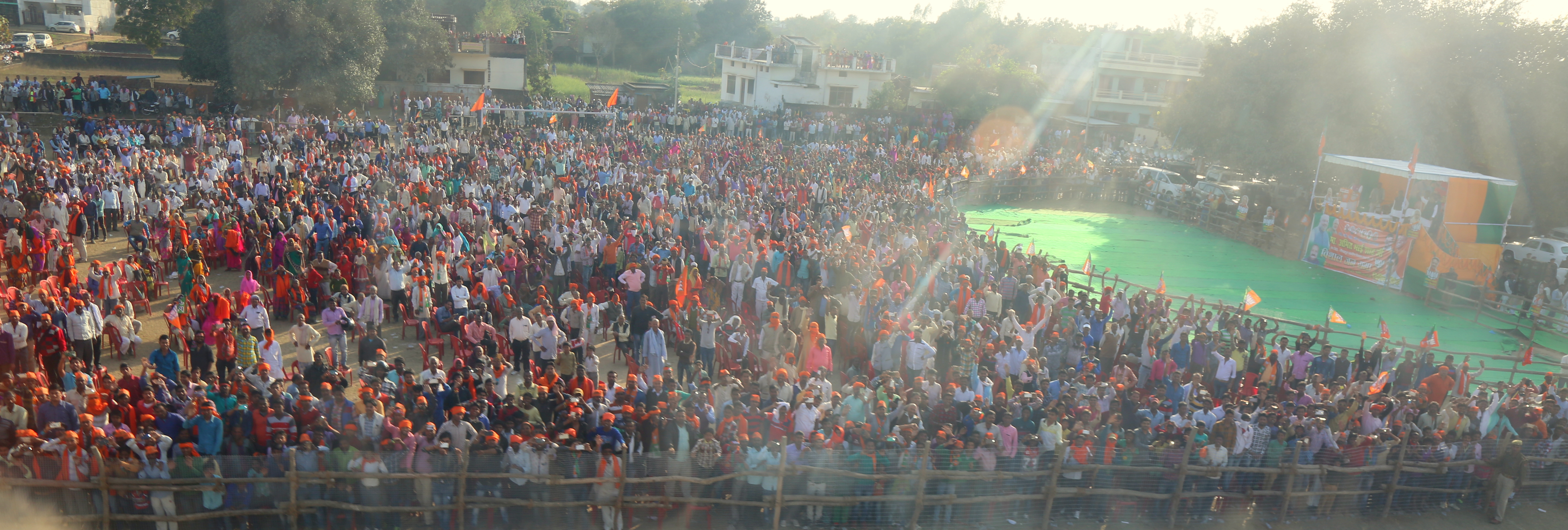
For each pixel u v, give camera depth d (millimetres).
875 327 16969
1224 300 26406
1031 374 14836
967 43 104938
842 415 12328
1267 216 35156
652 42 96500
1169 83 67250
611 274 19781
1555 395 14383
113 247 21672
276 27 39844
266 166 27625
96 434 9406
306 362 13336
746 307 19281
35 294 13961
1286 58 38656
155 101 37531
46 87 35375
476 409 11023
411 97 46406
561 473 10070
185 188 24969
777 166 35594
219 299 13977
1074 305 18312
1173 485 11633
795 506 10734
